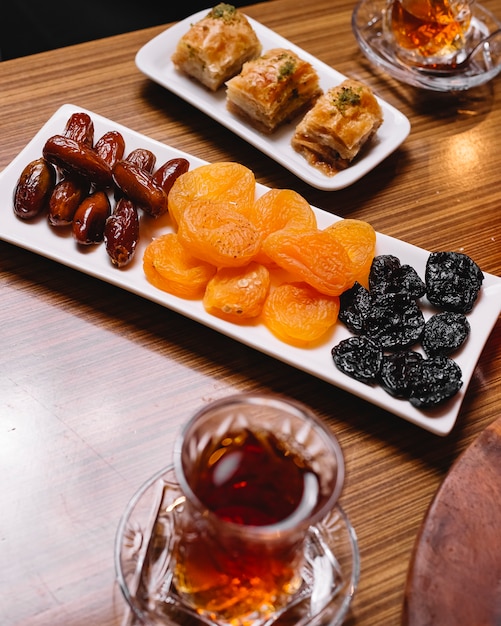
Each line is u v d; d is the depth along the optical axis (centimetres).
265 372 57
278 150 69
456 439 55
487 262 64
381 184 69
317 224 63
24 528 50
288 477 46
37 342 57
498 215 67
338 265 57
